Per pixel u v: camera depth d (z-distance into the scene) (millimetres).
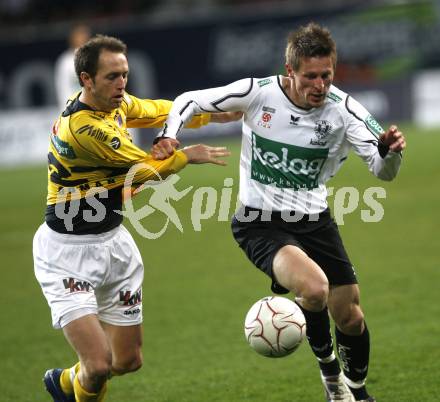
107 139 19000
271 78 20188
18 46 80938
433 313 28766
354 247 39469
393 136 18250
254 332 19547
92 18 91812
